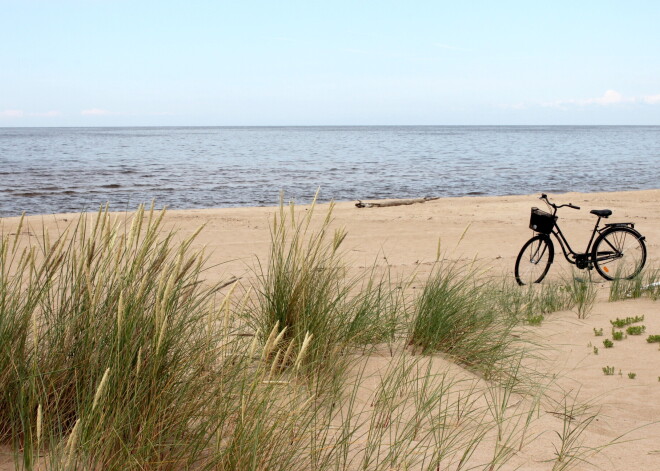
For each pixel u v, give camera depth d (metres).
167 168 46.09
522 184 35.94
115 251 2.90
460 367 4.79
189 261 2.97
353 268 10.33
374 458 3.15
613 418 4.43
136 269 2.88
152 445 2.53
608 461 3.58
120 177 37.72
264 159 59.81
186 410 2.81
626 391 5.07
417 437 3.48
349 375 4.23
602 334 6.91
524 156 68.19
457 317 5.29
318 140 138.12
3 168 44.47
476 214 19.97
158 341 2.68
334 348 4.35
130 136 181.62
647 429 4.20
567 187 34.50
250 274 9.85
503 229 16.55
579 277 10.65
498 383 4.71
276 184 34.56
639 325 7.26
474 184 35.88
